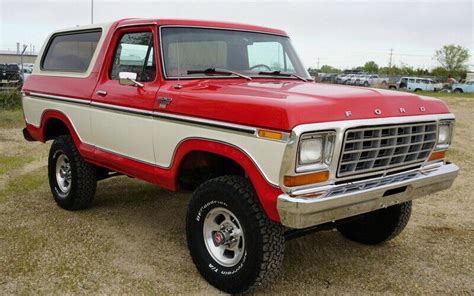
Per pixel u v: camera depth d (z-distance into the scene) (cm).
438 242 486
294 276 405
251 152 330
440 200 629
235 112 339
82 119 506
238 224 360
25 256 428
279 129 309
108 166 491
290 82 448
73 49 544
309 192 316
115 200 600
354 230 480
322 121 315
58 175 568
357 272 416
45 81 571
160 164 416
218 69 443
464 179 747
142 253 443
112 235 483
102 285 380
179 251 450
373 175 358
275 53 499
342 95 348
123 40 468
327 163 322
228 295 370
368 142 342
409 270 421
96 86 486
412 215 568
